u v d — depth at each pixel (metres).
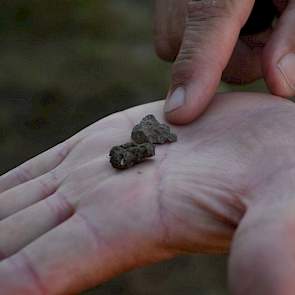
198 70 0.43
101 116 0.80
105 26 0.97
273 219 0.30
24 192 0.40
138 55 0.91
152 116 0.43
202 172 0.36
